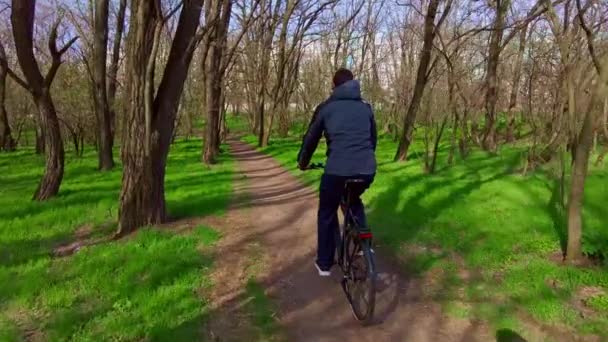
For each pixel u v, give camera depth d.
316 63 32.16
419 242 5.27
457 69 13.64
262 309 3.71
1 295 3.91
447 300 3.85
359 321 3.57
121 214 5.80
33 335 3.32
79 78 19.53
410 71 21.39
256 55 25.33
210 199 8.09
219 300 3.88
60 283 4.10
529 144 11.46
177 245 5.22
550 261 4.44
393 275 4.45
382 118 29.66
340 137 3.63
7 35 19.69
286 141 25.89
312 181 9.84
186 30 5.72
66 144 23.09
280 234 5.89
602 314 3.42
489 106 13.84
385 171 10.61
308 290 4.15
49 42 8.05
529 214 5.98
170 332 3.26
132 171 5.79
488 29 10.88
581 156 4.25
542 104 10.77
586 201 6.46
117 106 19.16
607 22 7.73
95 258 4.74
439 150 14.35
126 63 5.71
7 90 24.58
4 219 6.79
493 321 3.46
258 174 12.42
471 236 5.33
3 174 13.52
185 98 27.75
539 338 3.22
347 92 3.76
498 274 4.30
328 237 4.05
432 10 11.55
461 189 7.70
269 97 25.98
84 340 3.18
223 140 27.36
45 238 5.76
